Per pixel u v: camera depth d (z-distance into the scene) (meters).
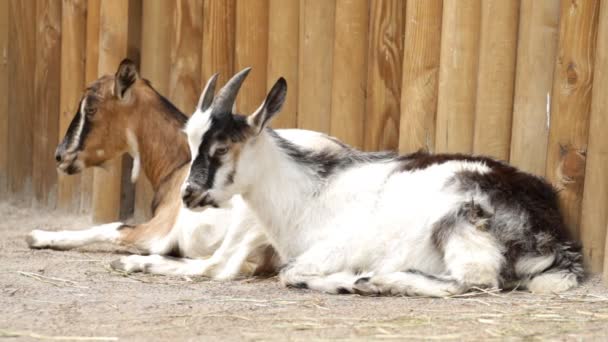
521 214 9.06
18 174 15.20
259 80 12.44
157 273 10.34
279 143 9.73
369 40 11.55
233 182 9.27
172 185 11.38
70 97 14.02
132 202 13.70
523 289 9.14
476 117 10.59
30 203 15.06
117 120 11.66
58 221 13.91
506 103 10.45
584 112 9.81
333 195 9.69
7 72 15.22
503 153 10.50
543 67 10.12
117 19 13.36
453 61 10.68
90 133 11.63
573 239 9.73
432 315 7.89
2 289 9.17
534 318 7.81
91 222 13.70
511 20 10.34
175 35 13.09
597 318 7.85
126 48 13.38
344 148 10.38
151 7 13.30
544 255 9.11
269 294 9.05
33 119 14.98
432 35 10.96
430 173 9.41
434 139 11.06
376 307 8.28
